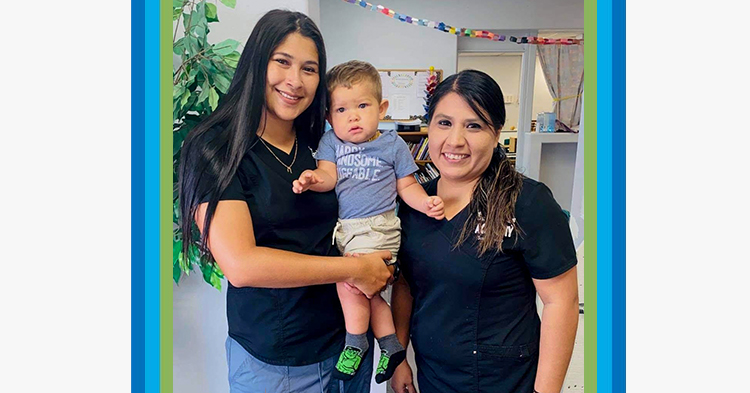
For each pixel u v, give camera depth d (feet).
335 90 3.82
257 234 3.59
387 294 5.19
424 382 4.05
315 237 3.85
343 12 9.30
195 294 5.05
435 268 3.66
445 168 3.57
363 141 3.90
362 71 3.84
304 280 3.34
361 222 3.88
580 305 5.16
